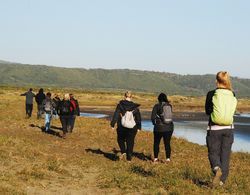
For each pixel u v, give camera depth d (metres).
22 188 9.71
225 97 9.63
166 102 15.20
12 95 106.94
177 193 9.57
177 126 51.09
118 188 10.43
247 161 17.84
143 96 179.62
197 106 114.88
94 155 16.53
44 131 24.91
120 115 14.91
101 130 26.73
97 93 186.25
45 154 15.02
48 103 24.98
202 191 9.85
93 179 11.48
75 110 22.89
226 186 10.40
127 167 13.50
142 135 26.06
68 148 18.03
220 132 9.69
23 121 30.06
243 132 45.19
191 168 13.48
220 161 9.89
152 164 14.69
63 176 11.55
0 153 13.69
